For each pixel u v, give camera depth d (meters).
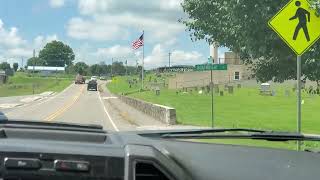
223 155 2.81
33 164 2.18
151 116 38.78
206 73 102.81
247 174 2.63
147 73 174.62
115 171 2.26
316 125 30.88
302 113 42.12
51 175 2.20
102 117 38.66
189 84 104.81
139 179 2.40
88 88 113.75
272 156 2.90
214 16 13.39
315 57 12.40
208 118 35.94
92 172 2.24
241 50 12.96
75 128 2.90
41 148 2.23
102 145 2.36
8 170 2.16
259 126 29.23
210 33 13.70
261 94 72.44
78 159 2.24
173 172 2.37
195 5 13.62
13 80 163.25
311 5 11.04
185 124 30.81
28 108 52.50
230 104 54.78
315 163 2.83
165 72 160.62
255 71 13.64
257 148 3.04
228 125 30.11
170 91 89.00
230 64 96.31
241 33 12.15
